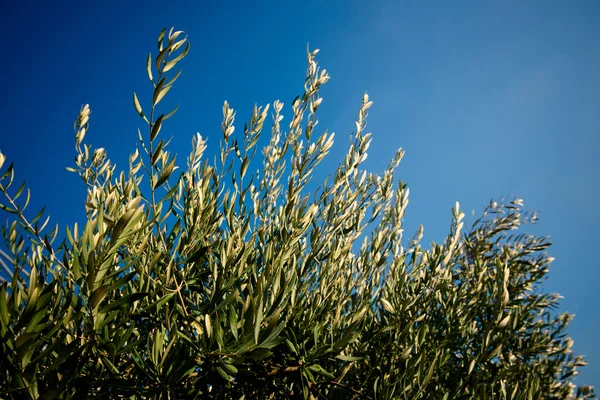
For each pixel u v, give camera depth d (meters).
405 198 2.55
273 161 2.39
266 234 2.24
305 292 2.08
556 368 4.43
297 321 1.94
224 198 2.11
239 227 2.11
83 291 1.41
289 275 1.94
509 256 3.50
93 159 2.22
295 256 1.99
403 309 2.21
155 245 1.88
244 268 1.85
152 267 1.53
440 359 2.21
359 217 2.33
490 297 2.79
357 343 2.21
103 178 2.22
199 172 2.19
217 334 1.42
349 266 2.45
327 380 1.91
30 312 1.19
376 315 2.52
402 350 2.20
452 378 2.22
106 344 1.33
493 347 2.31
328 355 1.82
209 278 2.06
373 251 2.34
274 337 1.38
